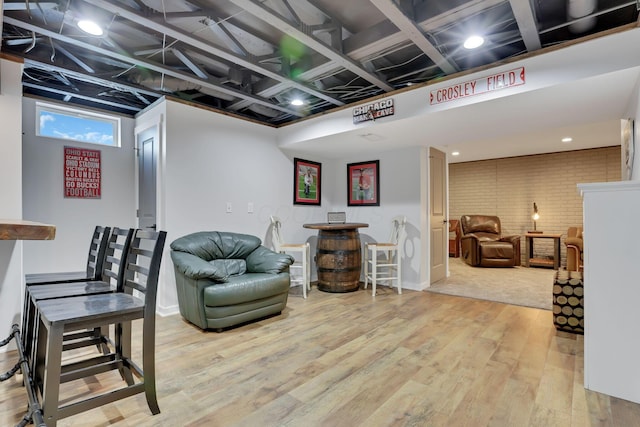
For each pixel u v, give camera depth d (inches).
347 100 147.2
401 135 142.9
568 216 237.1
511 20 88.0
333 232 161.9
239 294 109.3
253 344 97.4
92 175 136.9
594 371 71.3
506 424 60.1
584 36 87.3
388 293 160.2
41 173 124.6
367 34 96.2
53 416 51.0
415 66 123.7
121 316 57.7
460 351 91.9
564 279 107.6
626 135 109.1
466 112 109.5
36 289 71.3
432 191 182.1
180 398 68.8
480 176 278.5
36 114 124.3
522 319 119.8
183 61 109.7
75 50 105.5
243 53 100.3
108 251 81.9
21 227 43.5
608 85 86.9
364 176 192.4
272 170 166.6
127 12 76.7
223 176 145.0
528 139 199.0
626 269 68.4
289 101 149.9
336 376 78.1
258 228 159.8
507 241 240.2
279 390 72.0
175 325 114.8
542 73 88.8
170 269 127.5
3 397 68.6
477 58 110.6
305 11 92.2
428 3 82.0
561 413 63.3
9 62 92.4
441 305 138.3
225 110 147.5
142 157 142.9
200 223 136.6
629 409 64.6
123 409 64.6
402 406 65.9
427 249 175.5
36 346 61.0
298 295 155.7
